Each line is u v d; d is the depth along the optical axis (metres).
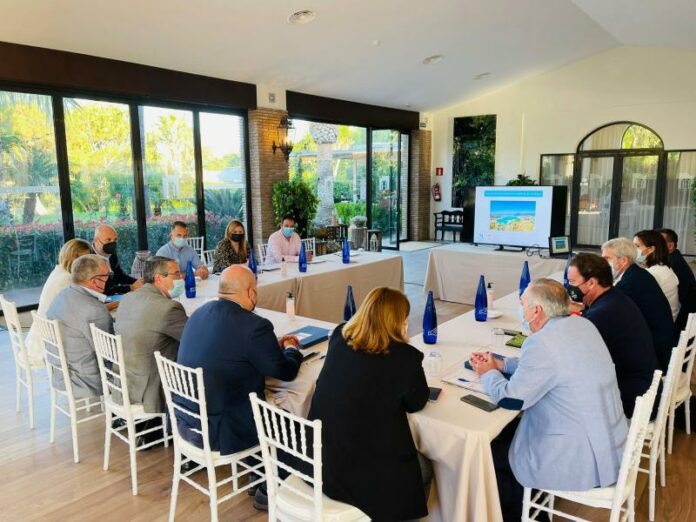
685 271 3.54
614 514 1.72
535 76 9.98
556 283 1.84
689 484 2.52
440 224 11.67
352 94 8.80
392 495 1.67
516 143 10.42
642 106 8.98
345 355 1.72
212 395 2.07
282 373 2.09
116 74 5.77
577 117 9.65
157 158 6.55
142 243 6.46
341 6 5.38
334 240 8.48
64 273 3.21
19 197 5.44
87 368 2.74
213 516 2.10
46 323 2.68
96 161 5.95
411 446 1.73
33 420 3.15
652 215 9.22
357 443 1.66
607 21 6.68
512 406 1.75
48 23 4.72
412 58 7.49
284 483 1.80
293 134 8.22
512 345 2.50
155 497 2.47
